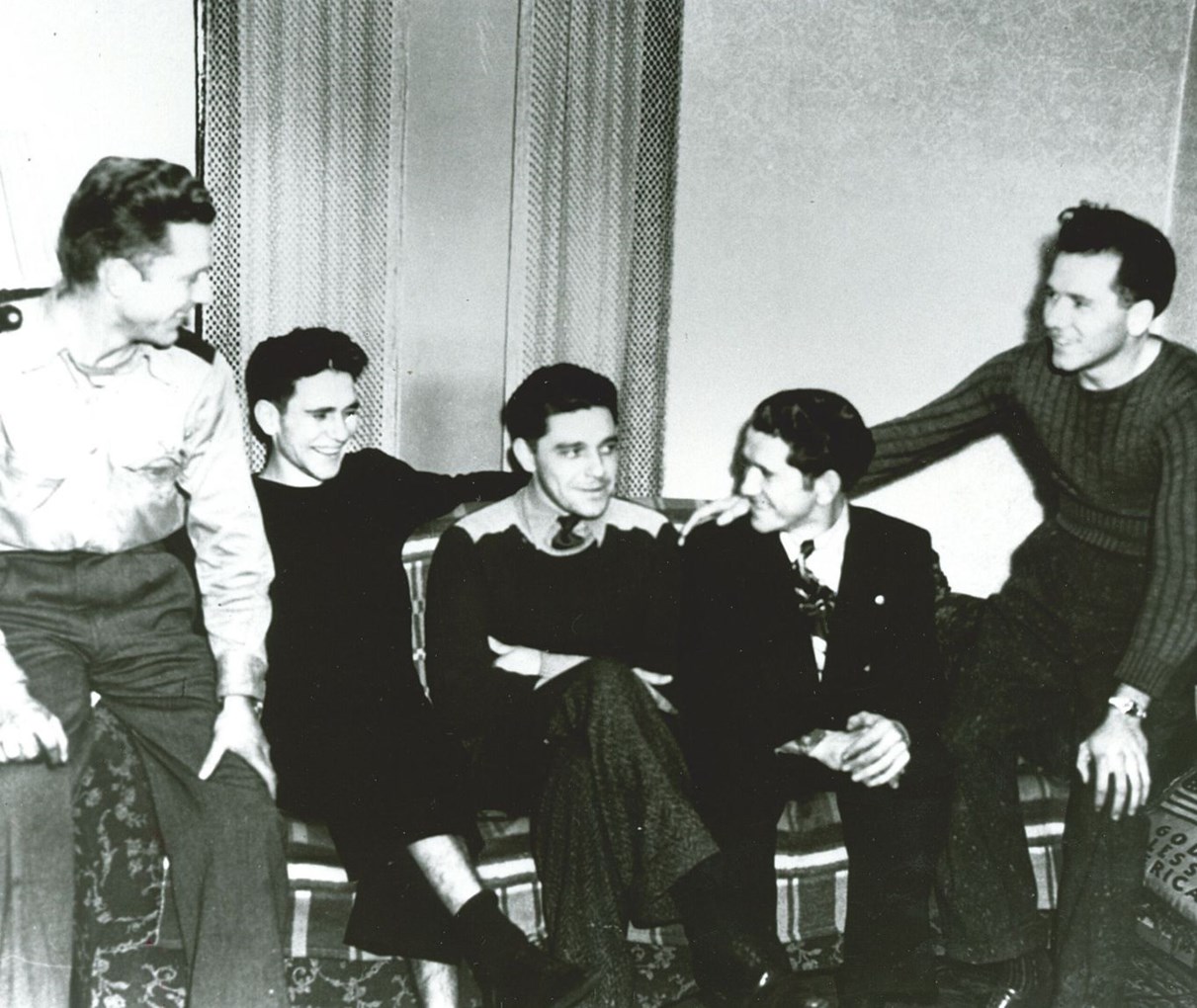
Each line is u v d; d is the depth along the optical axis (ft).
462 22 7.70
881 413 8.87
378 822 5.74
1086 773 6.16
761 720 6.23
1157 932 6.52
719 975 5.50
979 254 8.85
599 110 7.93
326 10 7.27
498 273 8.03
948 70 8.66
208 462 5.99
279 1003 5.68
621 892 5.64
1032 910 6.45
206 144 7.11
